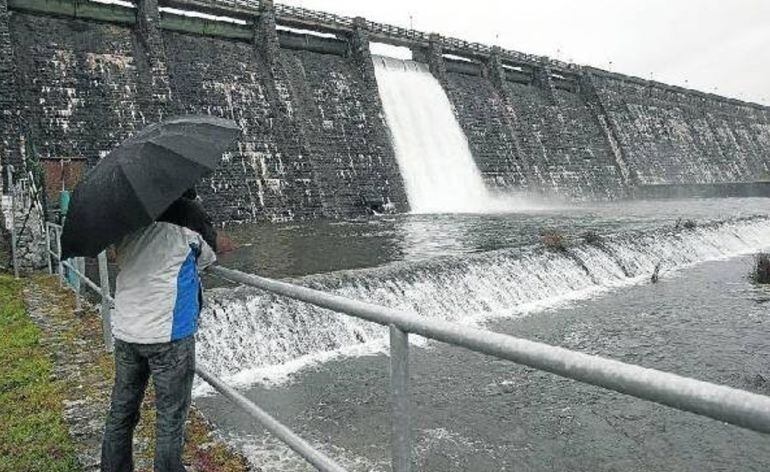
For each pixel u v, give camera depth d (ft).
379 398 33.68
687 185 205.77
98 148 95.40
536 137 182.19
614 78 231.50
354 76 140.36
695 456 26.73
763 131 319.68
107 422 13.84
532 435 28.78
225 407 32.35
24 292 42.96
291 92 124.98
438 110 156.76
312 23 135.23
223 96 114.42
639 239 78.02
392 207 129.39
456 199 145.07
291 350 42.01
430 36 163.63
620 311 54.08
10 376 24.18
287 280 46.73
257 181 110.93
